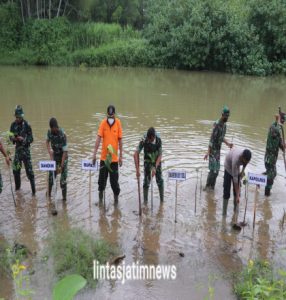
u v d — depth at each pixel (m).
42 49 30.19
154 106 16.17
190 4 28.77
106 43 31.36
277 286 5.08
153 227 6.85
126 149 10.54
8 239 6.29
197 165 9.63
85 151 10.37
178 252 6.12
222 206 7.72
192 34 27.56
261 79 25.53
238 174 6.94
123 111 15.17
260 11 28.03
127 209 7.46
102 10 35.41
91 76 24.33
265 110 16.08
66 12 34.72
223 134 8.03
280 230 6.89
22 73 25.22
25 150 7.58
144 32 32.12
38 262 5.71
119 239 6.43
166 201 7.84
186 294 5.14
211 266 5.78
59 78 23.17
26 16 33.66
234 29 26.95
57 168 7.47
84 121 13.48
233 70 27.55
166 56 28.86
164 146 10.95
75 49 31.08
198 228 6.87
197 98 18.09
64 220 6.96
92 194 8.00
